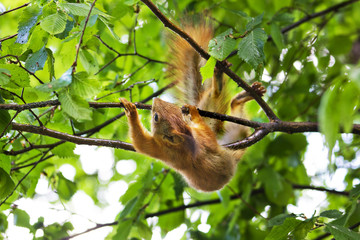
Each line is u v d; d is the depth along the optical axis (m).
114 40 10.88
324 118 3.69
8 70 5.88
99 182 14.40
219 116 7.42
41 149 9.43
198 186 8.44
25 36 6.51
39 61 6.70
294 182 11.90
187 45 9.30
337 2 12.09
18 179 8.65
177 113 8.16
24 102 6.57
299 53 10.20
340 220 6.51
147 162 11.27
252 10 11.80
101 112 9.21
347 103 3.63
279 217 6.65
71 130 8.50
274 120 7.38
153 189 10.60
